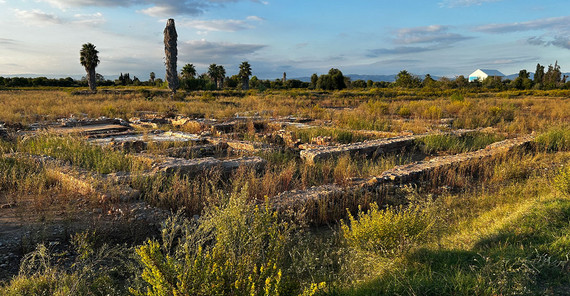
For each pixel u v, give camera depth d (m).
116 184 6.18
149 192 6.18
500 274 2.92
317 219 5.42
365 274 3.49
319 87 74.25
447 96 41.28
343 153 9.65
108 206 5.54
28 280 3.36
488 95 42.00
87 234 4.50
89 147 9.01
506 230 3.98
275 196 5.91
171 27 39.03
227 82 87.81
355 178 7.27
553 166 8.05
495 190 6.73
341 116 17.80
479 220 4.79
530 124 15.18
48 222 4.96
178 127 16.64
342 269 3.56
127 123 17.44
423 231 3.95
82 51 47.56
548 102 27.11
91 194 5.90
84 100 29.59
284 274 3.12
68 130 12.91
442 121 16.70
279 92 48.88
